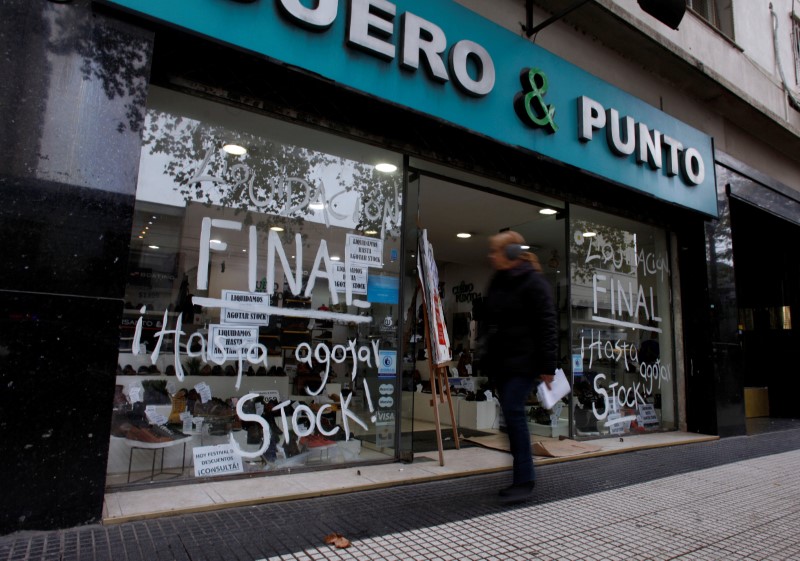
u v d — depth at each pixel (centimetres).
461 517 291
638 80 648
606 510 316
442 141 464
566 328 574
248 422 358
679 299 700
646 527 288
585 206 601
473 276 1004
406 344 465
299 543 242
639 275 665
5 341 243
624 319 638
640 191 589
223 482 336
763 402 951
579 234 600
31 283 251
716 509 328
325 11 357
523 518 294
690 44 704
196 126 353
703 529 288
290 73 356
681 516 311
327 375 397
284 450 371
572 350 573
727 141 779
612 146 557
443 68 421
